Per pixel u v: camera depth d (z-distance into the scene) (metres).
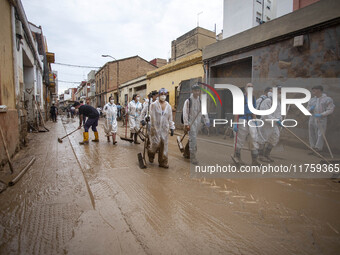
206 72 10.78
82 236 2.05
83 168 4.35
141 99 20.95
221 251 1.89
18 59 6.45
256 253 1.87
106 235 2.08
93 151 6.01
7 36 5.44
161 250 1.88
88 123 7.27
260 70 8.11
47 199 2.85
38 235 2.06
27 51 9.50
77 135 9.60
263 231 2.20
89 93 44.28
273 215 2.53
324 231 2.21
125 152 5.95
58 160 4.92
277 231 2.21
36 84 13.05
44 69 18.52
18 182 3.46
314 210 2.65
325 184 3.52
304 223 2.36
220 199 2.96
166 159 4.43
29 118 10.95
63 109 48.53
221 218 2.46
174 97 14.00
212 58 10.35
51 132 10.66
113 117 7.34
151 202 2.84
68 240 1.99
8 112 4.73
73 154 5.57
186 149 5.23
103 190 3.22
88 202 2.78
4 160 4.17
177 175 3.98
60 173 3.95
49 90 27.17
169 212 2.58
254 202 2.87
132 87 22.34
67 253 1.81
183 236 2.10
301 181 3.64
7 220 2.32
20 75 6.66
